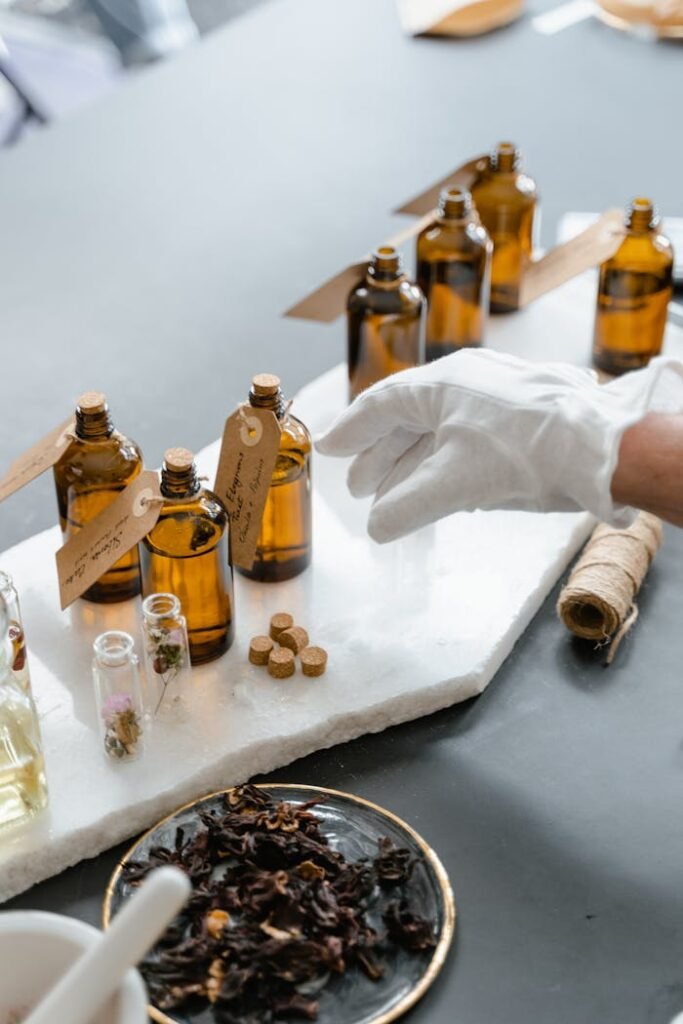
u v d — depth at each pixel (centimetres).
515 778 73
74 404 99
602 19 150
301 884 66
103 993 53
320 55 143
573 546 87
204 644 78
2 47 161
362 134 129
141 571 79
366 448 82
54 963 57
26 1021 53
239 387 101
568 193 121
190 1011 62
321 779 73
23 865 68
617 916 67
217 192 122
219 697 76
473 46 145
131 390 100
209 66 141
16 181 123
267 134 129
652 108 134
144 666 78
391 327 94
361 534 88
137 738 72
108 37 181
